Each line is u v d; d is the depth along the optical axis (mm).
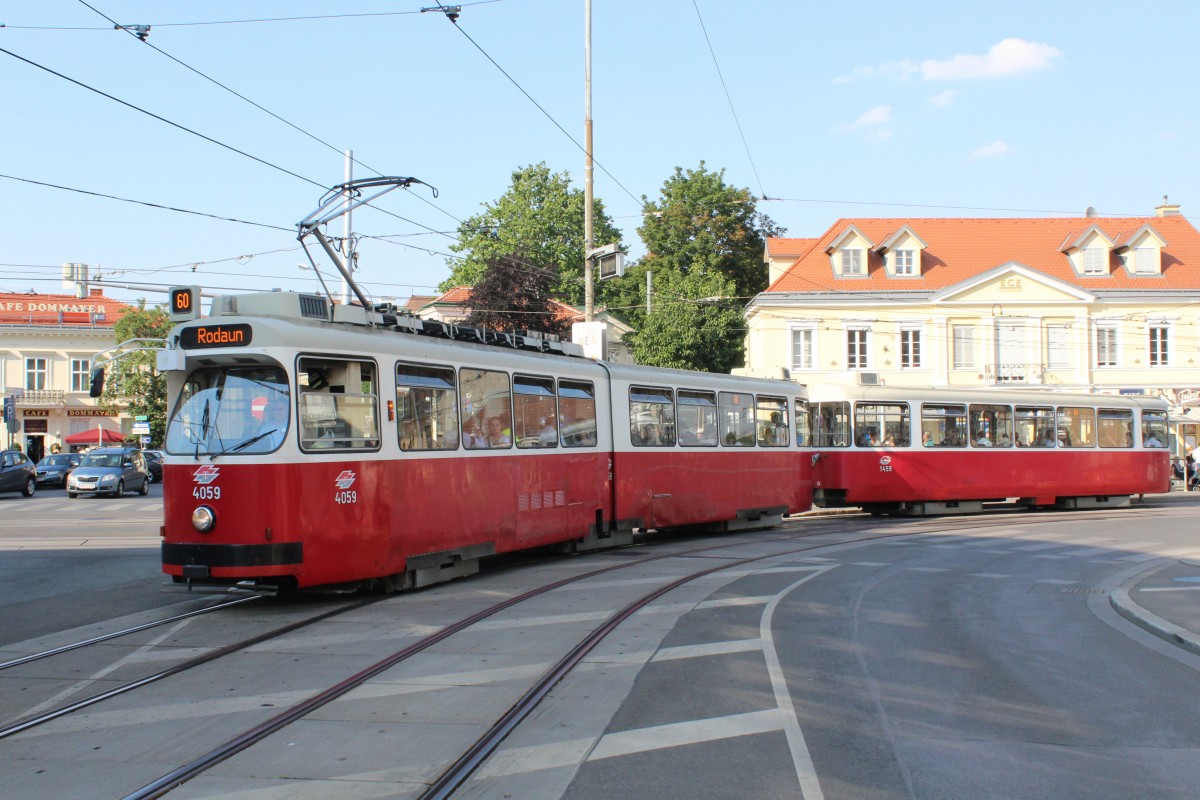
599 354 22484
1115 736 6750
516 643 9617
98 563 16672
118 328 59281
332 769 5965
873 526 23469
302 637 9992
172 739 6598
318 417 11477
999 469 28172
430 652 9242
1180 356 45750
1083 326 45531
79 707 7430
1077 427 30000
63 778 5840
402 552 12414
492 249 54812
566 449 16359
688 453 19641
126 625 10773
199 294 11852
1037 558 17500
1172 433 46156
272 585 11203
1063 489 29359
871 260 46812
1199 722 7113
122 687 8008
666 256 61500
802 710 7242
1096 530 22656
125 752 6332
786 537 20469
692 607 11695
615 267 22891
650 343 45188
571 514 16406
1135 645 9953
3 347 63750
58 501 34594
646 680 8141
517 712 7172
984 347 45375
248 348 11195
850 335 45500
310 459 11273
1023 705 7539
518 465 14992
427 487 12914
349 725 6902
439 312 54156
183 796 5539
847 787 5641
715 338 44688
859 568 15602
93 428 64812
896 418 26719
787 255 49344
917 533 21625
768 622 10742
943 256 47438
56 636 10211
